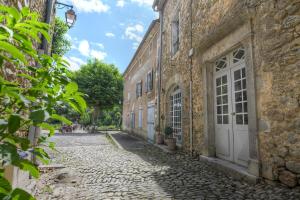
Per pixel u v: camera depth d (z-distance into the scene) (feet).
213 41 15.85
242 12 12.30
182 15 23.26
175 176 12.67
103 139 40.52
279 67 9.79
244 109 13.16
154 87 34.24
